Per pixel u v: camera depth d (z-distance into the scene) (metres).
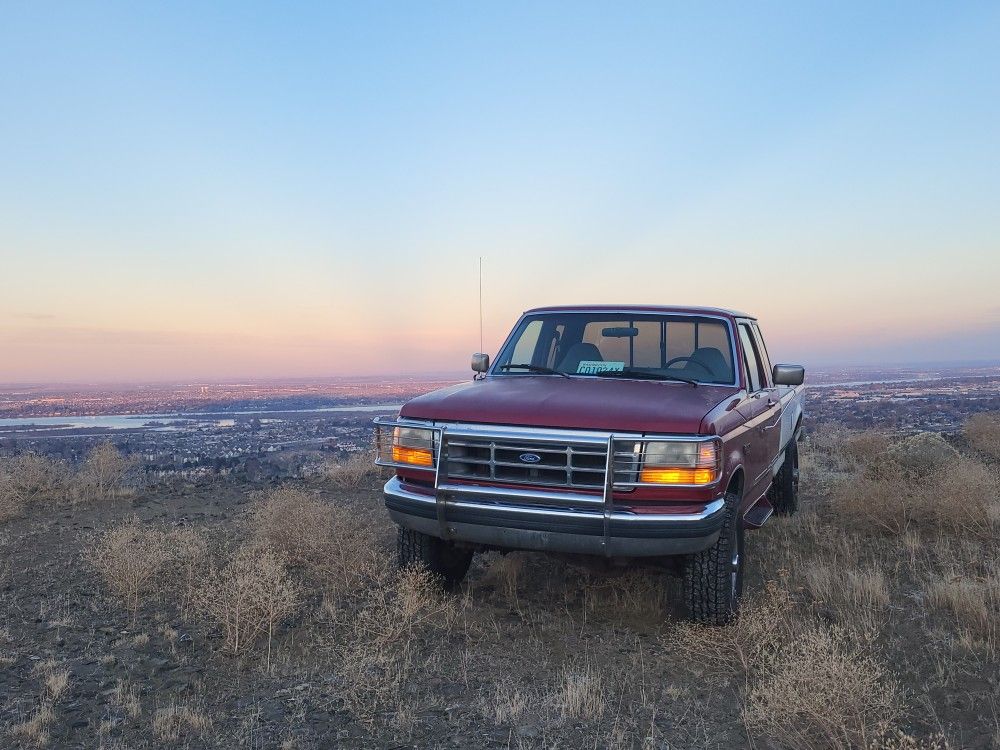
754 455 5.64
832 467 11.41
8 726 3.48
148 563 5.64
